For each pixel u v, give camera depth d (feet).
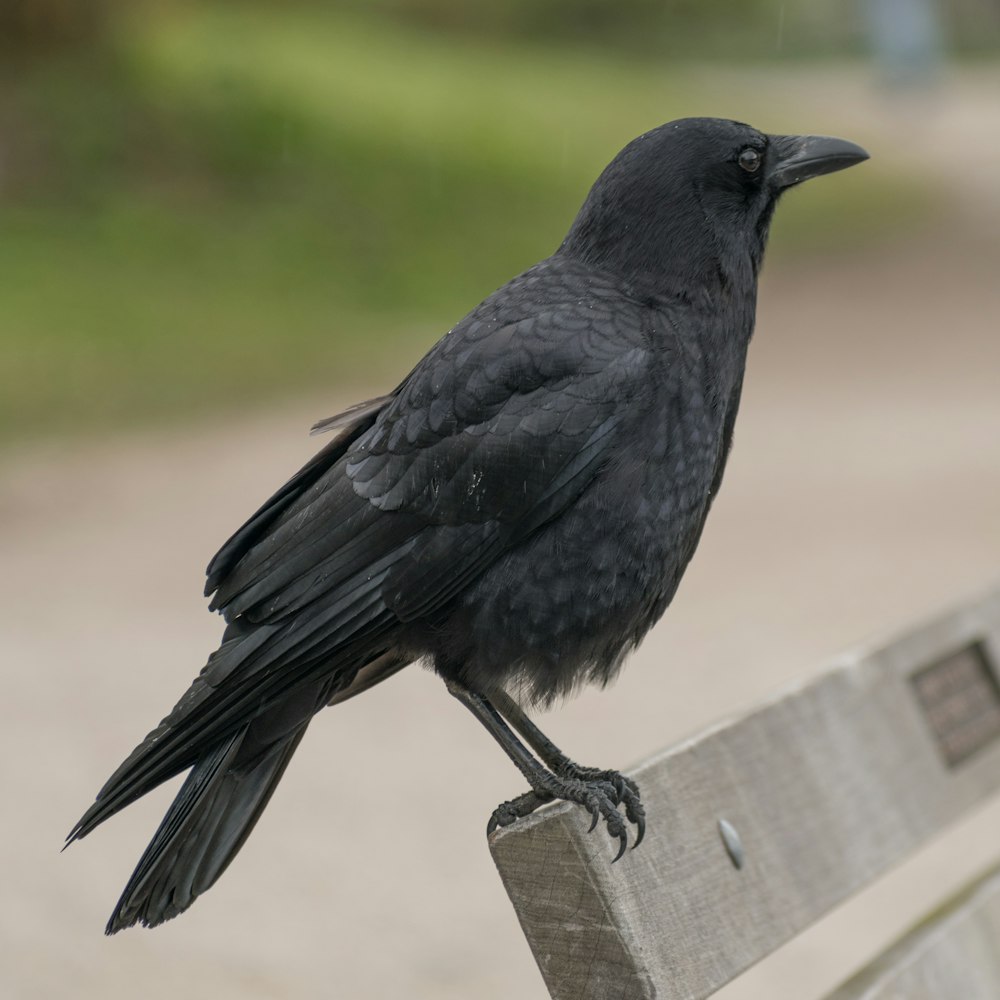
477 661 17.16
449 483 16.96
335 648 16.90
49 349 86.12
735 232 18.24
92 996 24.85
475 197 132.26
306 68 149.48
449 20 233.14
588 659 17.44
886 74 217.56
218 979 25.55
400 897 28.86
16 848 30.50
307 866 30.12
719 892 14.16
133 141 123.95
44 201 115.14
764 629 44.70
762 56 272.72
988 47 297.33
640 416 17.07
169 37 144.15
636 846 13.65
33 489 61.93
